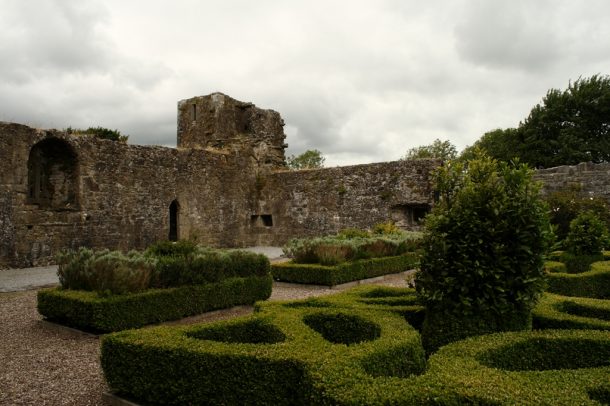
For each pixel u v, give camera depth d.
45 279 13.21
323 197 24.03
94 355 6.43
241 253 10.12
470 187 5.56
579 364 4.54
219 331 5.48
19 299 10.41
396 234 17.89
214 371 4.19
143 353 4.58
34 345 6.94
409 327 5.14
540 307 6.19
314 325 6.09
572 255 12.00
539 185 5.43
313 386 3.49
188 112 26.44
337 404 3.25
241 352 4.16
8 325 8.15
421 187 21.62
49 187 18.19
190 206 22.11
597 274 9.45
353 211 23.19
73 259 8.51
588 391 3.38
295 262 13.66
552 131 39.12
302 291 11.66
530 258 5.27
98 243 18.19
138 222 19.72
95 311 7.07
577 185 20.98
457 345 4.40
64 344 6.99
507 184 5.52
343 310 6.10
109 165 18.77
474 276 5.25
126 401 4.65
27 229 16.06
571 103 38.28
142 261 8.33
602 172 20.61
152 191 20.36
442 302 5.38
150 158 20.38
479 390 3.21
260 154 26.20
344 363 3.80
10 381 5.46
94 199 18.16
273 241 25.34
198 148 22.73
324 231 23.88
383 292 7.85
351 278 12.66
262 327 5.64
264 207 25.67
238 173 24.89
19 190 15.88
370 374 3.93
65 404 4.79
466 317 5.28
